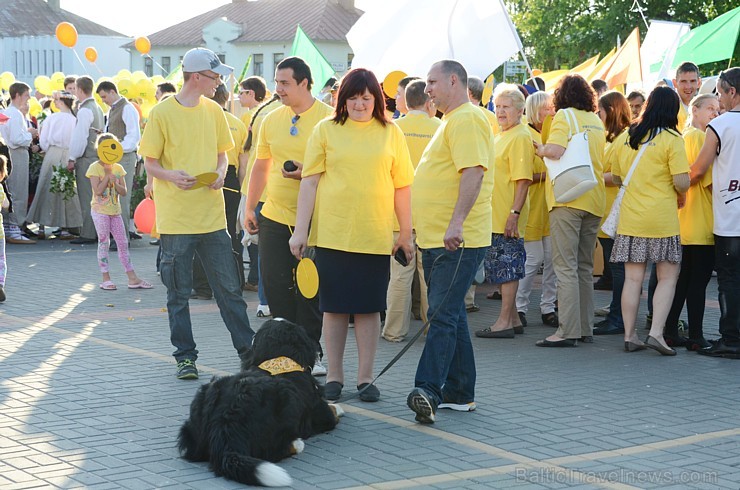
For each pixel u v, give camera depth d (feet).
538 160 30.04
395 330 27.94
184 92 23.82
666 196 26.30
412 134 27.20
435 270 19.80
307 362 18.34
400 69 38.45
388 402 21.45
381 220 20.84
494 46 35.76
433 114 27.94
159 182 23.67
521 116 28.22
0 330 28.71
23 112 52.19
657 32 53.67
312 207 20.95
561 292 27.50
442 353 19.75
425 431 19.20
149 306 33.30
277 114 23.13
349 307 21.02
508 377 23.97
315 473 16.57
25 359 25.00
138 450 17.69
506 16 35.53
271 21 219.61
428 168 19.94
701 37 52.44
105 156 35.99
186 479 16.10
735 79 26.18
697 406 21.43
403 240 21.42
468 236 19.72
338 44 211.00
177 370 23.67
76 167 50.26
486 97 39.37
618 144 27.66
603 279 37.83
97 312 32.01
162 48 232.32
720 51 51.37
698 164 26.40
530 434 19.10
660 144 26.18
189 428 17.11
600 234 32.58
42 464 16.87
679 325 29.73
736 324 26.58
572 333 27.53
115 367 24.29
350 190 20.58
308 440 18.44
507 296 28.78
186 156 23.58
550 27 141.28
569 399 21.86
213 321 30.81
